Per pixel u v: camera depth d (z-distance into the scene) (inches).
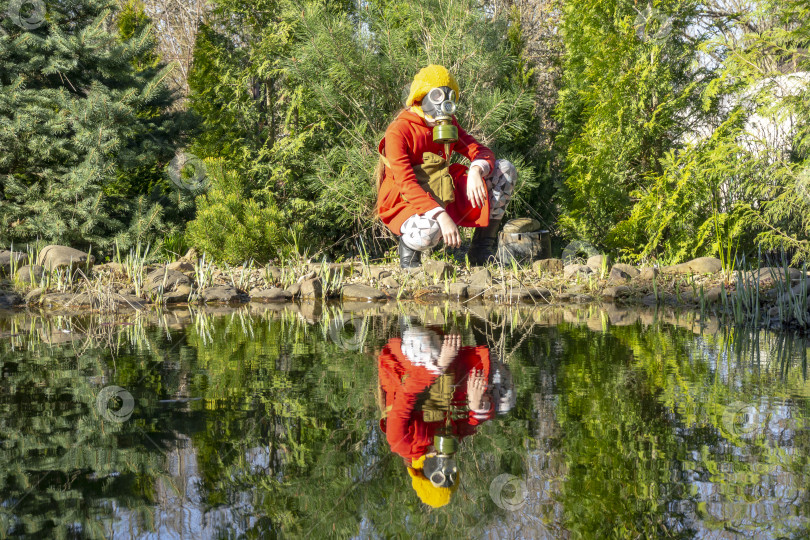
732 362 83.4
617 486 38.1
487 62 268.5
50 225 239.6
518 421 53.3
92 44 252.2
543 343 101.3
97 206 244.5
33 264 202.7
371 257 296.8
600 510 34.6
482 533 31.8
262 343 102.8
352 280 215.6
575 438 48.2
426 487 38.5
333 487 38.6
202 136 307.9
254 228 251.0
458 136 156.6
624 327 123.5
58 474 40.7
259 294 192.7
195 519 33.8
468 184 151.1
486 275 201.9
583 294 188.4
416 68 268.2
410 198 144.5
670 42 268.4
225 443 47.4
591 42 277.0
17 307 169.6
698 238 238.1
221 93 312.7
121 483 39.2
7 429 51.4
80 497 36.9
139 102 263.1
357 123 275.3
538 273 218.5
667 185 250.7
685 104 259.9
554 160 350.0
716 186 236.1
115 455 44.6
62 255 203.3
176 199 276.5
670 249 251.4
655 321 134.3
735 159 223.3
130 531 32.1
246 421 53.7
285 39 295.0
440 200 151.9
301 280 204.5
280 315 150.6
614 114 264.2
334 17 263.7
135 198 275.3
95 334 116.0
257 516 34.2
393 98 272.7
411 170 147.3
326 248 296.4
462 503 36.0
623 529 32.1
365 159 257.6
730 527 32.5
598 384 68.5
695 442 47.2
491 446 46.4
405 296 192.7
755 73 216.4
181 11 604.1
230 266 247.4
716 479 39.5
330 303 182.9
